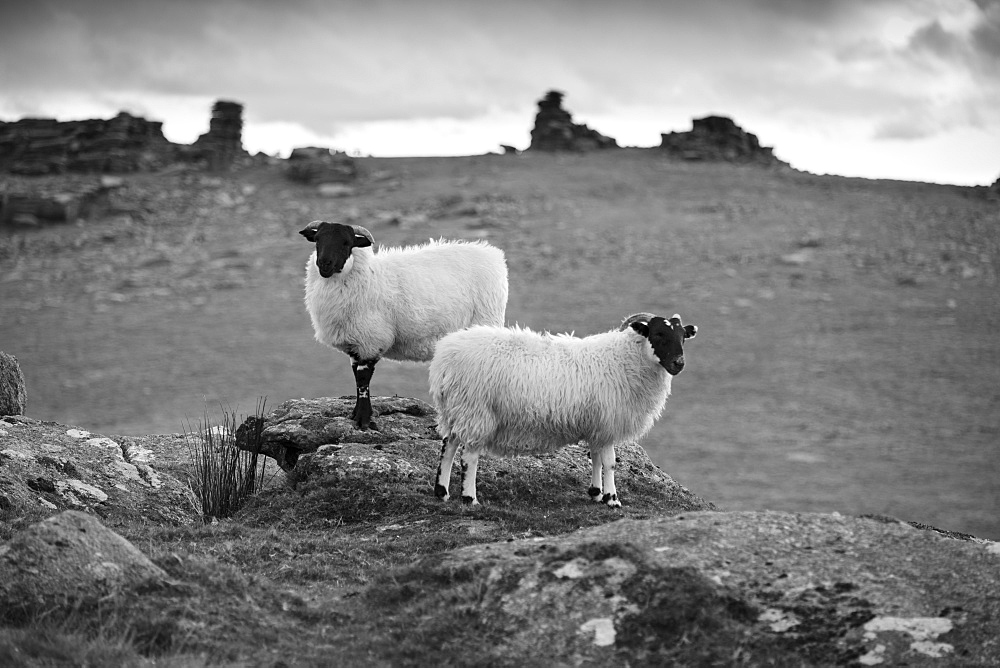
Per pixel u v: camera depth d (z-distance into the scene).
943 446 66.75
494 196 129.12
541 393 12.93
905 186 142.12
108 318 93.62
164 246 116.81
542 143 167.50
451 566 10.28
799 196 134.50
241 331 89.25
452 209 123.44
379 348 15.31
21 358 82.56
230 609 9.62
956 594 9.20
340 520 13.38
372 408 16.50
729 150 160.62
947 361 82.50
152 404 70.75
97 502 13.61
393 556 11.64
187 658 8.63
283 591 10.36
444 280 15.59
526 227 116.81
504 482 14.52
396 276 15.34
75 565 9.38
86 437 15.81
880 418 72.06
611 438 13.48
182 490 14.70
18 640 8.47
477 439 13.14
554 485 14.71
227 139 158.00
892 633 8.78
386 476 14.07
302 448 15.46
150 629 8.98
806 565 9.60
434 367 13.25
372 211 123.56
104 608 9.12
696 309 92.94
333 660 8.98
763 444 66.94
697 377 80.56
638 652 8.93
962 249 111.19
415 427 16.02
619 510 13.67
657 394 13.49
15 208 127.62
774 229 118.44
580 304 91.75
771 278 101.69
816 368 81.25
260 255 111.06
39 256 115.38
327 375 78.31
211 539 12.45
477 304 15.86
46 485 13.41
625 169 148.50
